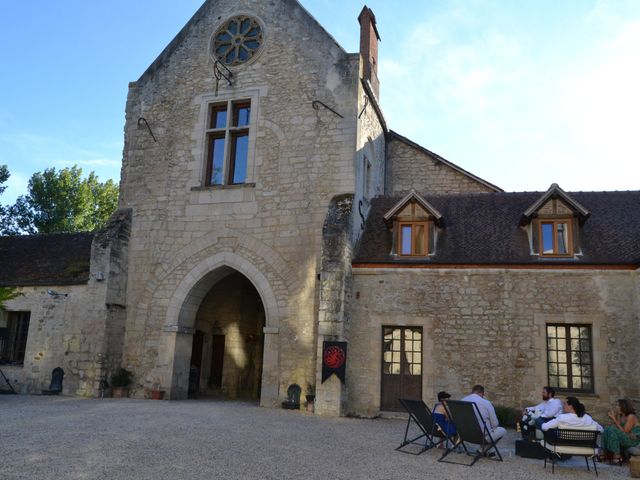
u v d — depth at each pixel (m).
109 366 14.13
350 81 14.40
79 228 32.41
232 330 17.36
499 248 13.06
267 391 13.20
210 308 17.45
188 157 15.26
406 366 12.77
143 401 13.21
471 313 12.52
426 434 8.36
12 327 15.98
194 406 12.47
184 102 15.66
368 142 15.88
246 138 15.22
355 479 6.22
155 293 14.66
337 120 14.27
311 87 14.67
